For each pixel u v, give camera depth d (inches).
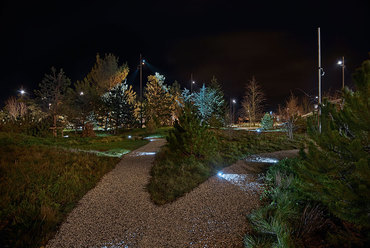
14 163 260.4
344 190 106.8
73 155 343.3
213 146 353.4
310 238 130.9
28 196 188.5
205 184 247.9
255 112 1584.6
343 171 120.2
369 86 112.4
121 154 465.4
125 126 1279.5
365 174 97.6
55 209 177.9
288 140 639.8
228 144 544.4
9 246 129.8
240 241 136.9
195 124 341.1
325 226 139.7
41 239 140.1
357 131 114.6
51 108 853.2
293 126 713.6
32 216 162.7
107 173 303.6
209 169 302.7
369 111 106.6
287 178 219.9
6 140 365.4
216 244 134.6
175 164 327.9
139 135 987.9
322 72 473.7
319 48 478.6
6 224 150.1
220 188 233.9
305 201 174.4
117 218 172.1
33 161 277.4
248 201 197.6
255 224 153.5
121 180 272.1
